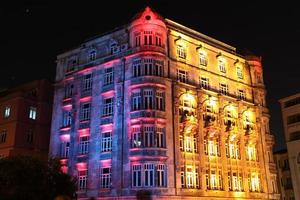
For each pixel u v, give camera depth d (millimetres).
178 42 51906
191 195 45625
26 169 31594
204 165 48969
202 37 57688
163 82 47219
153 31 48719
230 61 60312
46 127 60094
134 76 47344
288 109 69562
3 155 55219
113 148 46625
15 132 55438
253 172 56500
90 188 47500
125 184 43844
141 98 45812
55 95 58031
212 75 55688
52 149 54625
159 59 47969
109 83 50500
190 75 52094
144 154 43469
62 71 58656
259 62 64875
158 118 45125
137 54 47812
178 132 46938
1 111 59281
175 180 44375
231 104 56750
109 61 51156
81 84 54156
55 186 33969
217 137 52750
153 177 42812
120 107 47469
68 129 53594
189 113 49562
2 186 29297
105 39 53656
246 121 58844
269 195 56938
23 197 29438
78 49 57438
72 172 50344
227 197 50531
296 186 64438
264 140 60156
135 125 45125
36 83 62000
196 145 49312
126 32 50844
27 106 58562
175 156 45344
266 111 62781
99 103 50594
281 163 77125
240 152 55625
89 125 50719
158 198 42188
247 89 61531
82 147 50844
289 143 67312
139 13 50125
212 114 53250
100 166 47438
